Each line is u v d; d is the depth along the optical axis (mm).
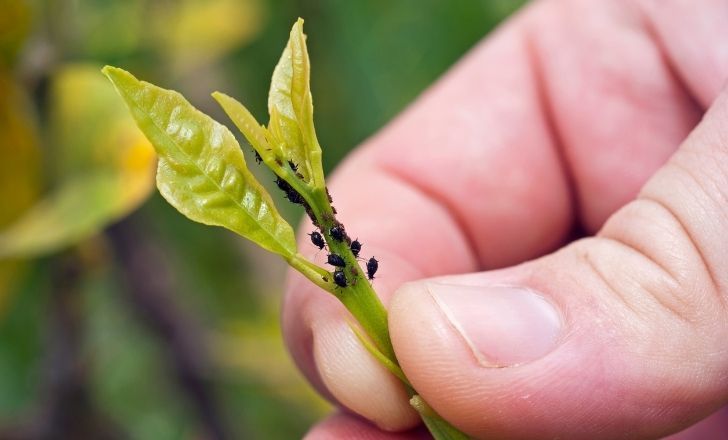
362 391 207
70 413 252
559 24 264
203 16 267
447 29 286
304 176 188
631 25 256
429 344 198
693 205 199
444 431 203
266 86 288
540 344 200
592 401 199
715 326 197
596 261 204
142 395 304
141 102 186
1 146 228
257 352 287
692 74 245
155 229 270
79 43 250
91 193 224
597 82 257
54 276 244
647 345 198
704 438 255
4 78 229
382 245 243
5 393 281
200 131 188
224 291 297
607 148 257
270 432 298
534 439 203
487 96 264
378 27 285
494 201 258
